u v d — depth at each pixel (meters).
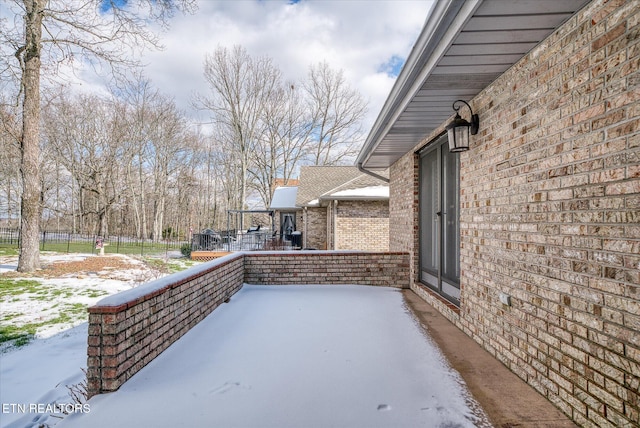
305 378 2.70
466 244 3.84
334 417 2.17
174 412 2.21
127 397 2.38
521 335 2.77
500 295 3.08
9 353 4.19
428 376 2.77
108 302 2.53
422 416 2.20
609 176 1.94
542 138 2.53
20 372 3.70
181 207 34.69
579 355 2.14
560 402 2.29
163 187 29.67
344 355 3.17
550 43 2.45
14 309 6.07
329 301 5.25
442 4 2.29
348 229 12.21
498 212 3.16
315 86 30.59
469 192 3.78
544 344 2.48
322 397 2.42
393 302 5.24
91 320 2.45
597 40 2.03
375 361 3.05
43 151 25.89
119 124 26.61
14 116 10.59
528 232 2.69
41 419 2.85
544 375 2.46
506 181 3.03
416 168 6.14
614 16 1.92
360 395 2.45
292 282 6.50
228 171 32.25
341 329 3.93
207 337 3.61
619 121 1.88
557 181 2.37
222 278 5.01
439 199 5.10
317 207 15.44
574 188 2.21
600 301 1.99
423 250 5.93
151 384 2.58
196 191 35.44
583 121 2.14
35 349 4.31
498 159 3.17
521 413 2.25
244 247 15.58
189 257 14.62
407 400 2.39
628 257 1.81
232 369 2.85
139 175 29.80
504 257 3.04
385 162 7.51
